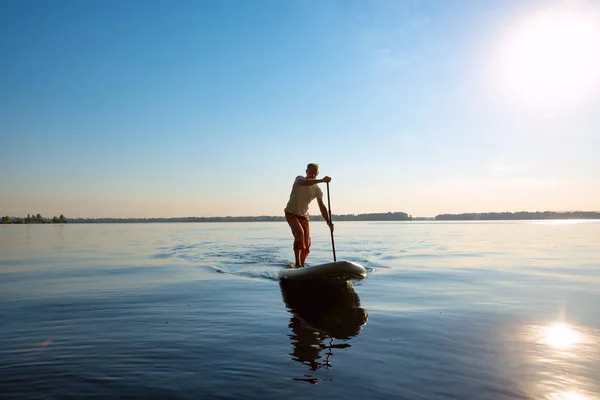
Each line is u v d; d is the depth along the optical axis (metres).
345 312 4.27
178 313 4.24
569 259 9.30
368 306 4.55
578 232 24.36
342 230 28.78
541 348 3.09
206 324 3.81
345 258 9.22
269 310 4.38
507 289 5.58
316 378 2.53
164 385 2.43
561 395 2.30
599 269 7.62
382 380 2.49
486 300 4.86
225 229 34.00
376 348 3.09
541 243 14.73
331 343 3.22
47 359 2.87
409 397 2.27
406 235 20.94
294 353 2.99
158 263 8.77
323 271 6.10
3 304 4.70
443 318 4.00
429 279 6.43
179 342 3.25
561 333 3.48
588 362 2.79
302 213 7.78
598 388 2.38
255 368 2.69
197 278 6.68
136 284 6.09
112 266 8.28
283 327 3.70
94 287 5.82
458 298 4.98
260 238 18.44
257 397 2.27
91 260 9.42
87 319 4.00
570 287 5.72
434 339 3.32
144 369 2.68
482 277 6.65
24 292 5.44
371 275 6.86
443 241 15.81
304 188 7.67
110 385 2.43
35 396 2.28
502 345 3.16
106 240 17.81
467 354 2.96
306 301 4.84
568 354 2.95
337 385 2.42
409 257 9.70
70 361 2.83
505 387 2.40
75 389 2.38
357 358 2.88
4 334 3.49
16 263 8.84
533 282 6.16
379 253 10.56
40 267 8.12
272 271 7.39
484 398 2.26
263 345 3.18
